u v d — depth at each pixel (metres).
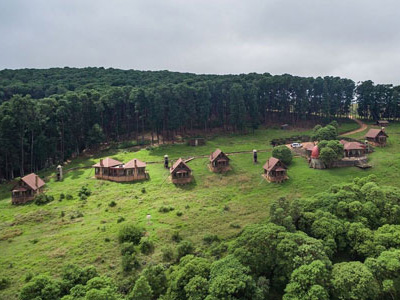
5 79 181.75
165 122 136.50
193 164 101.50
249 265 45.47
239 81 167.12
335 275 42.09
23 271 48.25
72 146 117.88
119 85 180.38
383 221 55.81
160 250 54.53
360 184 72.25
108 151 122.50
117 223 63.62
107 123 133.00
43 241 56.81
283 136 138.62
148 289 41.38
